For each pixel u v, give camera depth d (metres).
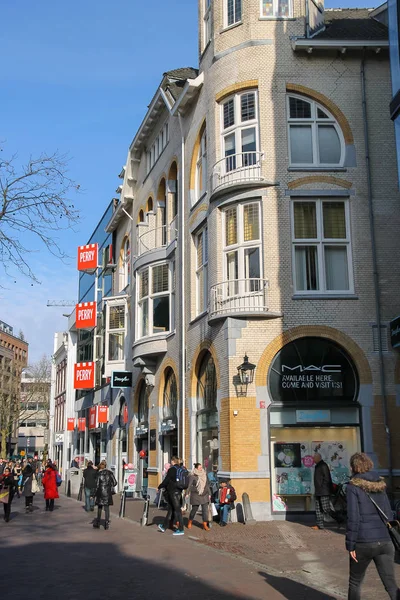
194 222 21.77
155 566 10.50
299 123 19.30
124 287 33.75
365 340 17.88
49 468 22.25
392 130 19.16
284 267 18.19
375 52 19.50
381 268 18.33
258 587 8.86
